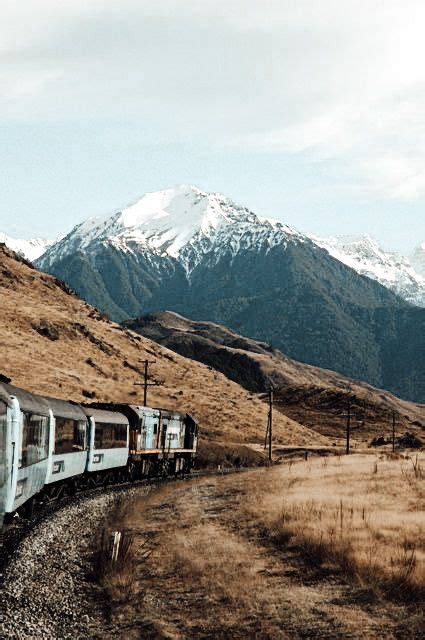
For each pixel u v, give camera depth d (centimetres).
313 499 3625
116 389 11088
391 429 18488
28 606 1692
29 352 11075
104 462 4009
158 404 11362
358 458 7006
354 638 1636
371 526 2797
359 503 3481
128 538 2603
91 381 10919
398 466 5338
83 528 2819
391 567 2164
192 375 14600
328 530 2716
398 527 2803
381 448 14438
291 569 2306
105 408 4709
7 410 1925
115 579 2048
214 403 12988
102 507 3406
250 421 12888
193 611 1861
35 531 2541
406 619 1767
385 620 1766
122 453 4391
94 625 1692
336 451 11694
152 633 1653
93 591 1991
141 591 2003
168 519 3438
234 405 13400
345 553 2334
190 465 6694
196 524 3269
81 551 2425
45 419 2661
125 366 13075
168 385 13138
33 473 2406
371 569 2144
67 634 1582
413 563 2145
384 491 3934
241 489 4591
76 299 16375
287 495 3934
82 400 9769
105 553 2291
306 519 3012
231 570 2275
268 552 2580
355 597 1972
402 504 3447
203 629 1714
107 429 4022
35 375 10106
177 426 6016
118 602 1891
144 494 4169
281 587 2086
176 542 2736
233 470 7331
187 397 12750
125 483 4678
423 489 3950
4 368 9950
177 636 1642
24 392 2431
